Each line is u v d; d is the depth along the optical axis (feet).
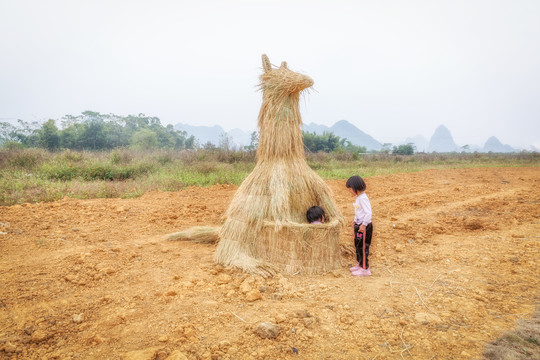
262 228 14.58
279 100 15.70
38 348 8.26
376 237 19.97
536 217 22.95
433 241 18.93
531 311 10.16
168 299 11.07
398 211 27.58
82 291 11.43
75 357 7.96
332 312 10.51
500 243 17.51
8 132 175.83
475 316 10.08
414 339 8.94
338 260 14.98
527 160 107.55
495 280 12.82
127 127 257.34
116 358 7.95
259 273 13.32
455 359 8.00
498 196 32.71
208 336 8.99
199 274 13.43
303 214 15.57
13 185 29.43
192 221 22.70
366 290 12.33
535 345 8.39
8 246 15.08
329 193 16.21
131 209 24.57
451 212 26.37
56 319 9.57
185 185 37.04
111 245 16.57
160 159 59.21
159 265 14.35
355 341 8.91
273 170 15.31
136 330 9.19
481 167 74.43
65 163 42.65
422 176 53.47
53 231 17.90
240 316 10.13
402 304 11.09
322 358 8.14
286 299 11.51
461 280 12.98
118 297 11.11
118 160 50.80
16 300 10.41
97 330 9.16
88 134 188.44
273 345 8.63
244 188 15.72
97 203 25.79
